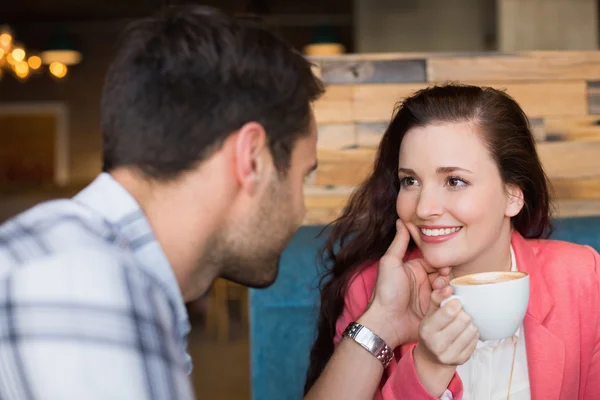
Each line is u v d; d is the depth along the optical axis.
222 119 0.70
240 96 0.71
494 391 1.20
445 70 1.85
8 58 5.80
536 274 1.23
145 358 0.58
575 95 1.86
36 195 8.84
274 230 0.76
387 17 6.32
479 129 1.15
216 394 3.88
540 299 1.21
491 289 0.96
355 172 1.83
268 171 0.74
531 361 1.19
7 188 9.05
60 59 8.84
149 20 0.73
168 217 0.71
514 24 4.55
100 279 0.59
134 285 0.60
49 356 0.55
